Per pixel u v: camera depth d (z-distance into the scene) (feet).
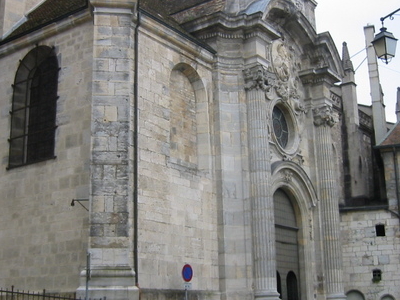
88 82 72.18
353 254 120.06
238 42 89.81
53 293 68.18
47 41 78.59
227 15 88.38
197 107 87.04
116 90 70.08
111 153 67.92
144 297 68.13
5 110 81.05
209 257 81.10
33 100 79.20
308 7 114.32
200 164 84.89
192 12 96.02
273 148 94.02
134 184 69.72
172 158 79.36
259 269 81.97
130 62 72.54
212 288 80.53
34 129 77.87
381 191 146.41
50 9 88.12
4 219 76.07
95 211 65.87
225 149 86.12
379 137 152.15
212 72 88.69
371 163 155.84
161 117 77.25
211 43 89.66
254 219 83.97
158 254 72.13
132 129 71.20
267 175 85.92
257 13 87.92
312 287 98.22
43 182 73.26
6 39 82.58
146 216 71.31
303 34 103.76
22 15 91.66
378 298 116.57
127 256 65.41
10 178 77.05
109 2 72.02
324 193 103.30
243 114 87.92
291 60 103.30
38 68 79.82
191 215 79.41
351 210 121.90
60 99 74.54
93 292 62.85
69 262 67.87
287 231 97.81
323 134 105.50
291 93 101.55
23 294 65.00
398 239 117.50
